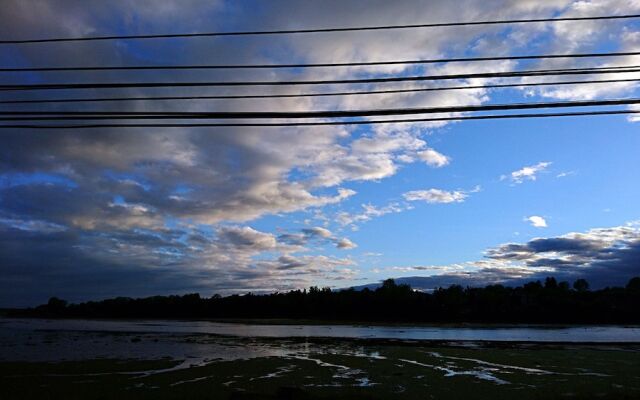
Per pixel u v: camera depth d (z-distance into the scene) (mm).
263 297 168125
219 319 152500
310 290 162250
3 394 26891
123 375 32688
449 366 36844
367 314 146750
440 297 147750
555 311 134625
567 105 10398
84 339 66438
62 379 31312
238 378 31219
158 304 177625
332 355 44531
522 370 34938
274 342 61125
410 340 65438
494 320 135125
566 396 26094
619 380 30766
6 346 54938
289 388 27438
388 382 29797
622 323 126750
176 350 50094
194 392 27031
